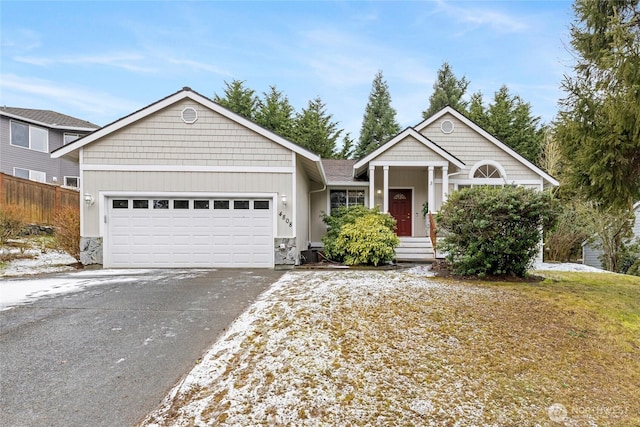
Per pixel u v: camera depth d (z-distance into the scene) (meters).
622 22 7.25
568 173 8.14
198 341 4.32
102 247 10.04
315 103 29.73
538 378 3.82
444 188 12.21
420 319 5.12
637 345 4.91
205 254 10.30
